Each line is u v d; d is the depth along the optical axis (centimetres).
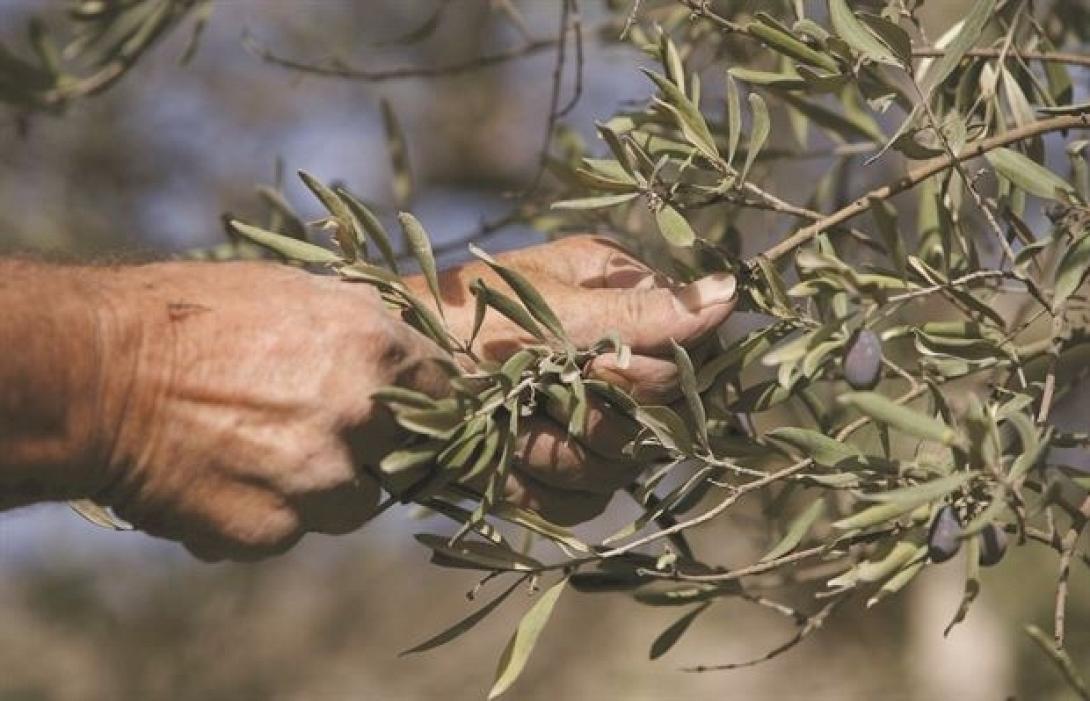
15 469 151
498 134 489
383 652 564
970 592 149
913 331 157
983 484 149
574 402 155
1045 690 362
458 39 423
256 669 548
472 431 152
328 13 423
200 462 152
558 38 193
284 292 153
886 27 154
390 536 572
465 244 195
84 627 530
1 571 527
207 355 152
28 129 204
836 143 184
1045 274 167
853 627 459
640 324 157
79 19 198
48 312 151
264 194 185
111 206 401
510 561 156
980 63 165
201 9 200
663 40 160
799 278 157
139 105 409
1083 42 183
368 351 152
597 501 161
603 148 203
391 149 197
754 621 482
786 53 157
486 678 552
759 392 159
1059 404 177
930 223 168
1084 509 156
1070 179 166
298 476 152
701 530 242
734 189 158
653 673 487
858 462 153
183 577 541
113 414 152
